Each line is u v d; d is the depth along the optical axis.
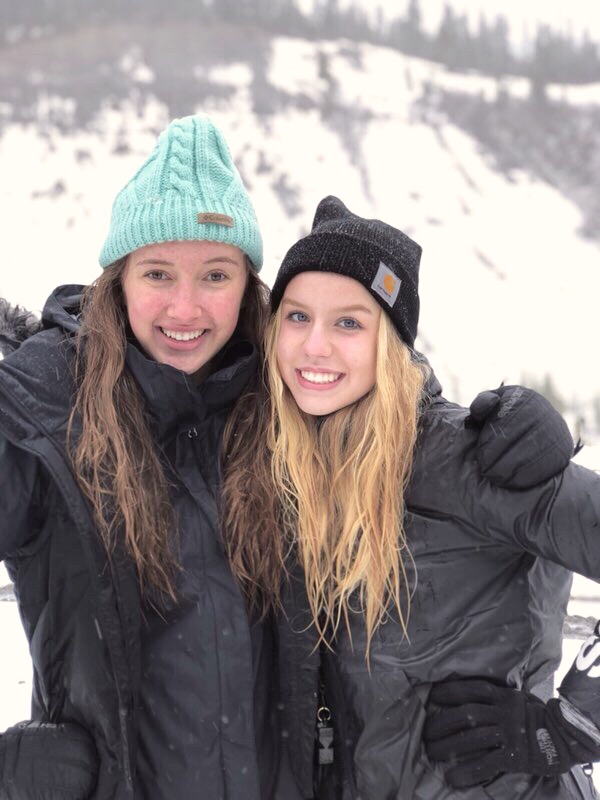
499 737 1.79
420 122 83.69
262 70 95.44
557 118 88.94
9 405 1.75
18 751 1.81
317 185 69.62
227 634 1.80
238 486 1.87
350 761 1.86
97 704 1.79
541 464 1.74
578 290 58.06
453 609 1.83
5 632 3.73
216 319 1.89
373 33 114.62
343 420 1.93
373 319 1.88
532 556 1.87
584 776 1.98
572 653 3.56
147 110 81.19
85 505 1.72
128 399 1.82
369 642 1.84
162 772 1.79
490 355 48.06
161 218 1.82
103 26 105.06
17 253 55.34
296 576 1.88
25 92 84.19
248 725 1.79
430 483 1.84
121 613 1.73
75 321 1.90
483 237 65.12
